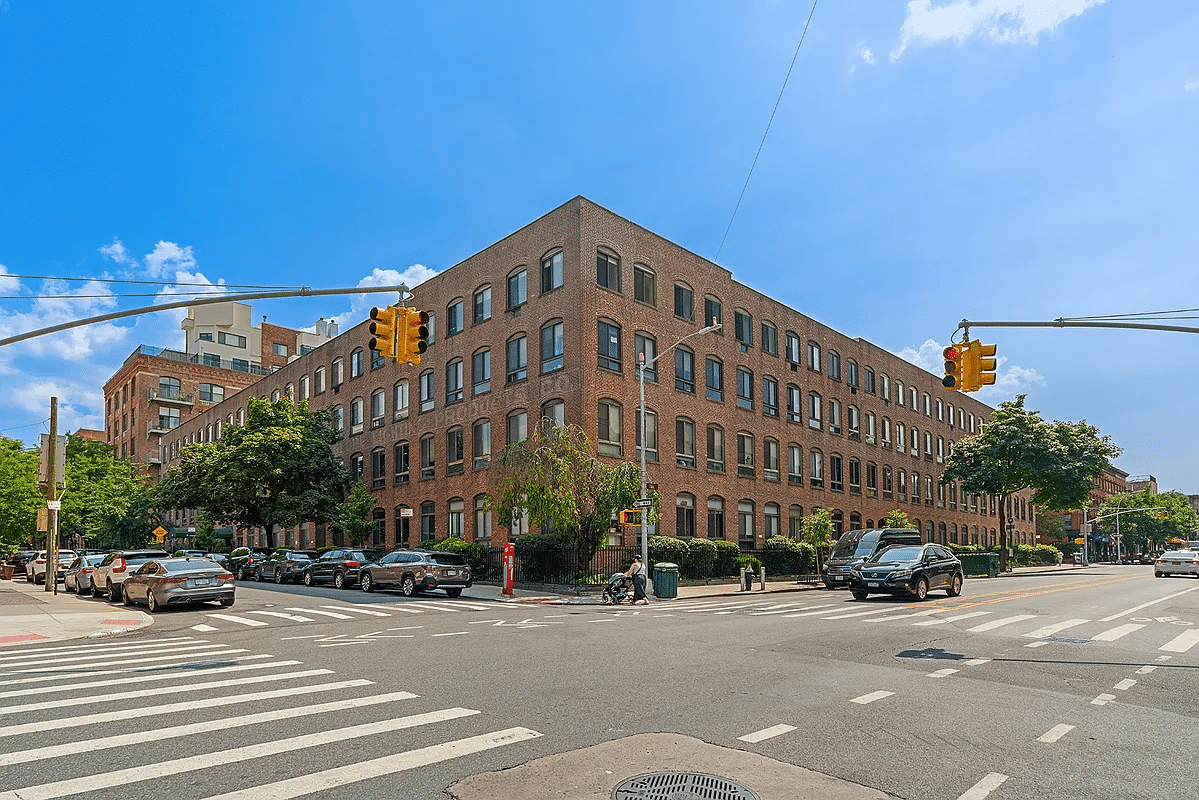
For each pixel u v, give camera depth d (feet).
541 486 92.84
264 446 143.54
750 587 100.63
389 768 19.43
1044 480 183.42
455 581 84.99
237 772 19.08
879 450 176.96
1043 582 122.21
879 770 19.76
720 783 18.48
